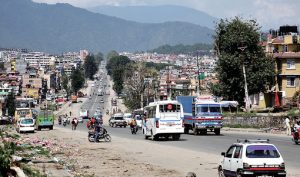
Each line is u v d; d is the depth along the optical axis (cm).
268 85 11519
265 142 2709
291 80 11638
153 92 19988
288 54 11588
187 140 6238
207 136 6912
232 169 2719
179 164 3847
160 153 4716
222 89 11138
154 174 3297
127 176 3222
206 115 7156
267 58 11250
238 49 11150
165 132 6262
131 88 19562
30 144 5131
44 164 3397
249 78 10956
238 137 6556
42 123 10175
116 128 10744
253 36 11088
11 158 2730
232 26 11288
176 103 6331
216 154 4484
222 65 11106
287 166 3497
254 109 11031
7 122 14725
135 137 7244
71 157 4381
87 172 3388
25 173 2797
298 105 9681
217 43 11544
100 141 6378
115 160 4178
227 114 9394
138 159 4259
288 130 6744
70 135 7944
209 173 3294
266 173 2578
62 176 3064
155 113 6322
